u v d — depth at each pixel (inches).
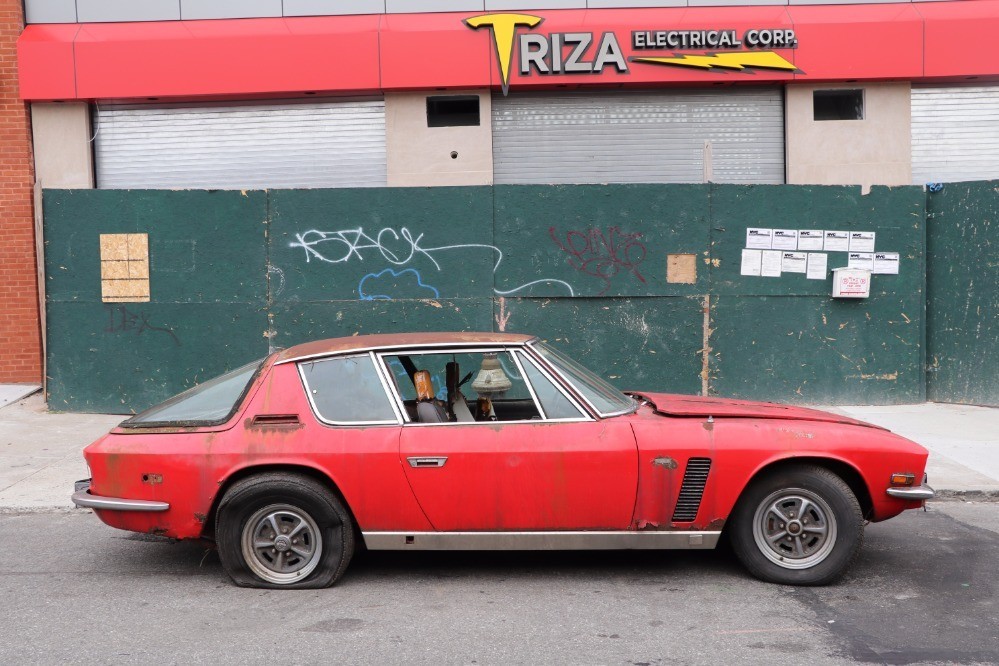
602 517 193.0
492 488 192.2
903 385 404.2
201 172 465.4
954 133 470.3
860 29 452.8
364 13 458.9
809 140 466.3
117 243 393.7
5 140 449.1
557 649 164.7
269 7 457.7
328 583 197.0
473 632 173.3
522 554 224.7
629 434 194.4
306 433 195.5
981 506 269.0
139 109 462.9
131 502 195.5
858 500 202.7
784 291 399.5
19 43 445.4
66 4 454.6
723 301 398.6
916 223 400.2
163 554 229.1
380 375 201.9
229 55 448.8
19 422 382.9
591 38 452.1
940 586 197.9
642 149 472.1
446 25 451.8
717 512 193.0
